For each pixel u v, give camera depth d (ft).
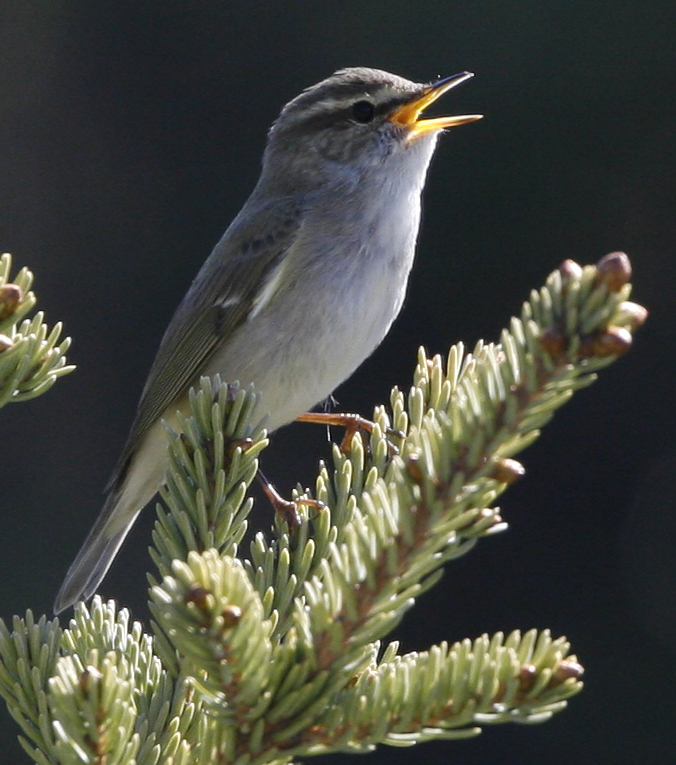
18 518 45.93
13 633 13.71
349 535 11.70
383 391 44.50
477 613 42.68
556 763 40.63
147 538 43.24
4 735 38.68
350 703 11.52
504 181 46.09
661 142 45.57
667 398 44.39
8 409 46.60
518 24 46.52
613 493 43.75
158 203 49.85
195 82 50.21
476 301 45.42
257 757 11.55
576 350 10.85
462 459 11.46
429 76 47.39
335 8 48.60
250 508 14.56
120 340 48.91
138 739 11.27
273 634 14.08
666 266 45.14
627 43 46.14
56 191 50.65
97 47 51.29
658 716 41.22
